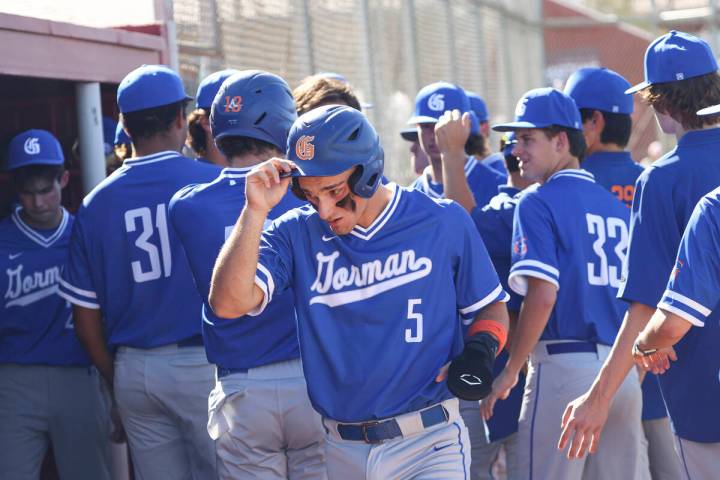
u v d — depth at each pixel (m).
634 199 14.17
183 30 22.59
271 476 14.53
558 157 16.62
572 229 15.87
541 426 16.09
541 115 16.55
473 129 22.17
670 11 72.50
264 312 14.00
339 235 11.84
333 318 11.95
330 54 31.95
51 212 18.47
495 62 55.03
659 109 14.46
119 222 15.70
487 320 12.11
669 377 13.40
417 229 11.87
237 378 14.20
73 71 17.98
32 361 18.36
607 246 16.05
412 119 21.19
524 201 16.09
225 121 14.18
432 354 11.94
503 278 18.17
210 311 14.27
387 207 11.81
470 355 11.69
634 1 111.50
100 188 15.88
